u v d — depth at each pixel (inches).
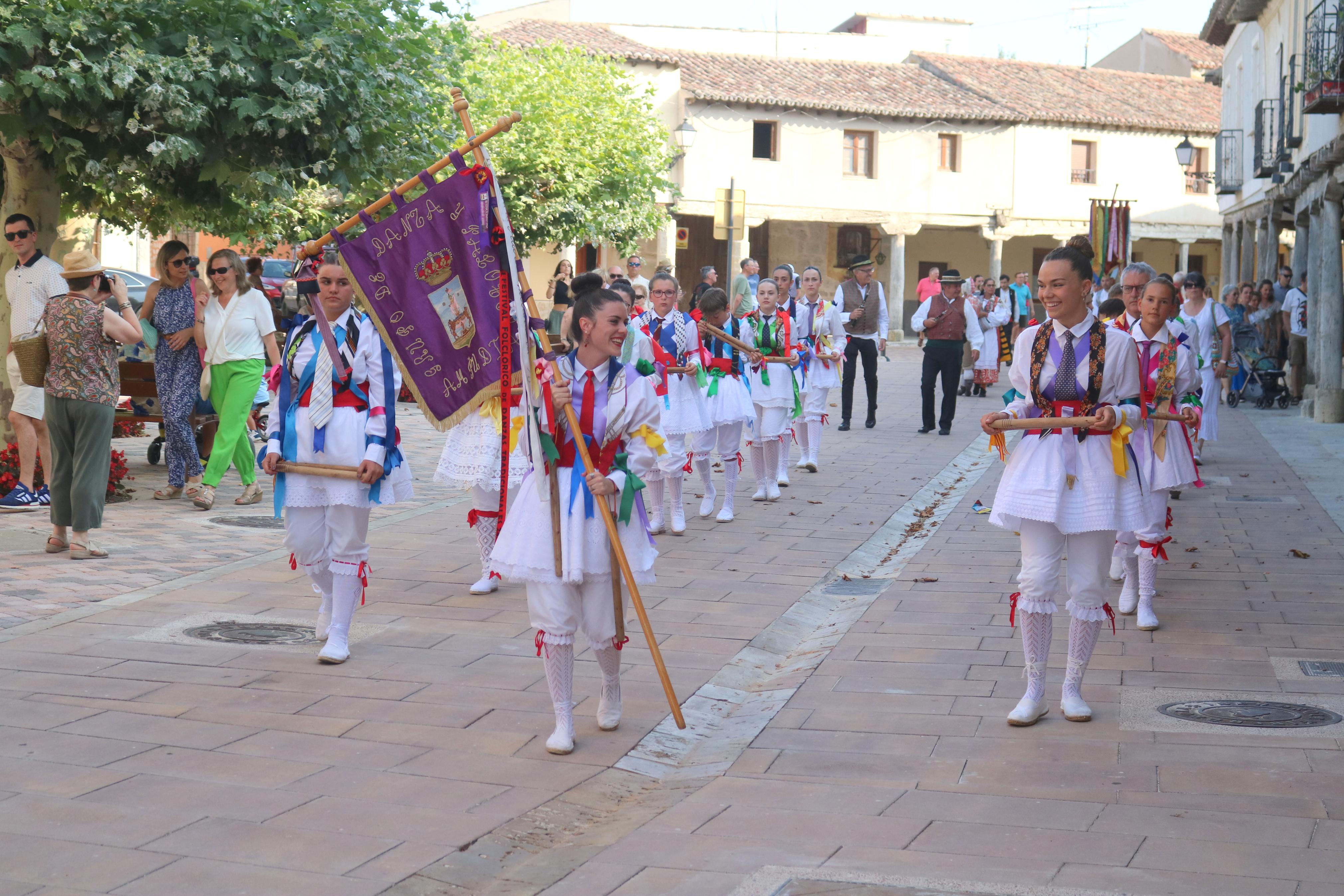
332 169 414.6
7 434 423.8
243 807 170.4
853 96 1487.5
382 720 210.2
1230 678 235.0
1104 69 1784.0
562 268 724.7
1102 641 263.9
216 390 410.3
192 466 429.1
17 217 370.6
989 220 1545.3
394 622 274.5
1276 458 567.5
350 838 161.3
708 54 1531.7
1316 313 781.9
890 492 466.9
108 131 382.9
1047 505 203.5
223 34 383.6
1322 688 228.1
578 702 225.9
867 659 251.1
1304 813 166.6
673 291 382.6
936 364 633.0
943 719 213.0
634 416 200.8
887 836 161.9
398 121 424.8
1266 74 952.9
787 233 1583.4
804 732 208.2
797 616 292.7
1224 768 185.3
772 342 442.0
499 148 931.3
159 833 160.6
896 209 1515.7
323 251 241.9
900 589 312.2
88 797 171.9
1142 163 1599.4
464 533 380.5
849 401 653.9
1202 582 318.7
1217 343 531.8
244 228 474.3
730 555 357.1
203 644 252.2
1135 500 209.8
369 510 245.6
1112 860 152.0
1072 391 207.8
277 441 241.9
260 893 144.3
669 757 202.8
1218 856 152.6
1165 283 279.6
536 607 198.8
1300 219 833.5
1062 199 1568.7
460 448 296.8
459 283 238.7
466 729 207.3
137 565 320.8
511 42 1376.7
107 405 324.2
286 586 303.6
